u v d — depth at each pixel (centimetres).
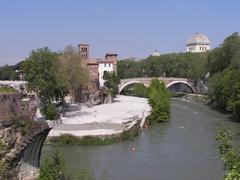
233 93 10781
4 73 17300
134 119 9175
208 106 14500
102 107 12562
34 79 8456
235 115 10631
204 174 4919
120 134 7319
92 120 8919
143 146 6794
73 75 9919
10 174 2814
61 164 3034
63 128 7669
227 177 1767
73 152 6244
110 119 9069
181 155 6003
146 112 10875
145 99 16738
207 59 18412
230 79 12231
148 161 5625
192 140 7319
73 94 13275
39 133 3083
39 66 8538
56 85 8900
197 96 18125
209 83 15288
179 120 10531
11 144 2855
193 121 10256
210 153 6112
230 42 16050
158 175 4884
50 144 6856
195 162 5541
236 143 6419
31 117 3183
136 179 4697
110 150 6431
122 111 11175
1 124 2817
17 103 3025
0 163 2739
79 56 10306
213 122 9931
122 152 6269
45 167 2906
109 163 5469
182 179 4706
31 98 3359
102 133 7188
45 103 8450
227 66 15925
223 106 12838
